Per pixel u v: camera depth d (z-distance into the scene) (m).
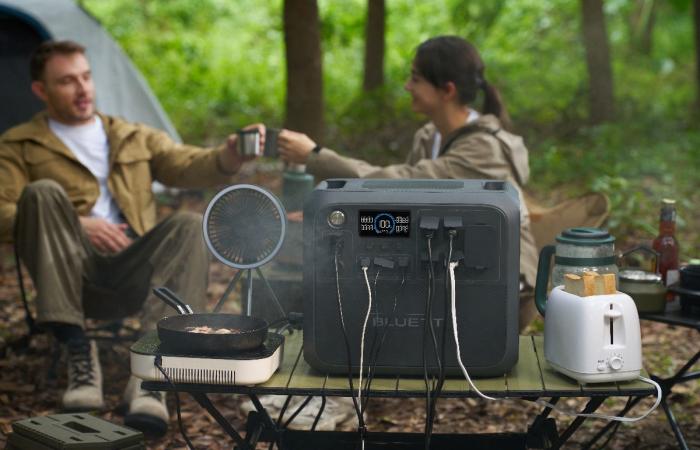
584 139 11.18
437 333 2.65
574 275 2.67
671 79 15.94
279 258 4.04
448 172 3.93
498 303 2.64
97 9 17.16
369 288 2.62
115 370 4.61
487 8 15.21
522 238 3.99
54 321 3.97
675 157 10.10
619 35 17.84
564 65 14.93
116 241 4.25
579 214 4.30
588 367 2.57
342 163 3.98
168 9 17.64
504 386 2.60
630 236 7.31
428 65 4.08
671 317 2.98
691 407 4.24
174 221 4.07
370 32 12.89
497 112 4.22
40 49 4.50
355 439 3.08
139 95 8.74
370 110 12.07
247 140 4.11
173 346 2.60
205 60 15.73
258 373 2.55
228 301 5.97
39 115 4.58
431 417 2.55
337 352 2.67
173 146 4.64
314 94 8.69
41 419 3.06
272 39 17.33
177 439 3.83
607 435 3.89
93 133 4.59
